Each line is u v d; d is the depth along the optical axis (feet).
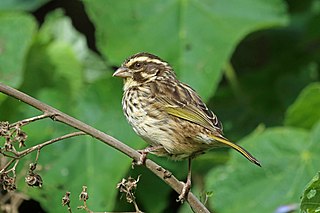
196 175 48.80
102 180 46.37
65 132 47.03
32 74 50.49
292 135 46.50
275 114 52.70
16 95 31.04
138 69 40.91
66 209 45.24
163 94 39.29
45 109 31.09
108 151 46.75
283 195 45.55
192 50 47.67
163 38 47.98
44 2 52.65
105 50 47.62
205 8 48.52
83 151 46.83
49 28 52.65
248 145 46.65
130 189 31.73
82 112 48.14
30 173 30.50
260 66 55.26
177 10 48.37
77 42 52.49
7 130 30.12
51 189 45.24
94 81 48.08
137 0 48.34
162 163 48.62
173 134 38.19
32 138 46.57
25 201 50.03
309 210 33.88
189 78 46.96
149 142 39.37
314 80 54.39
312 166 45.88
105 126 47.70
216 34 47.96
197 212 33.06
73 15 56.39
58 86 50.49
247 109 52.70
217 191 45.91
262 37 55.72
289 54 55.36
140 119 39.14
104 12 48.08
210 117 38.47
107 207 45.96
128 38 47.88
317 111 48.44
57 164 46.39
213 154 48.34
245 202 45.70
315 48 56.03
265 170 46.19
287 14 51.52
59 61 50.72
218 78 46.93
